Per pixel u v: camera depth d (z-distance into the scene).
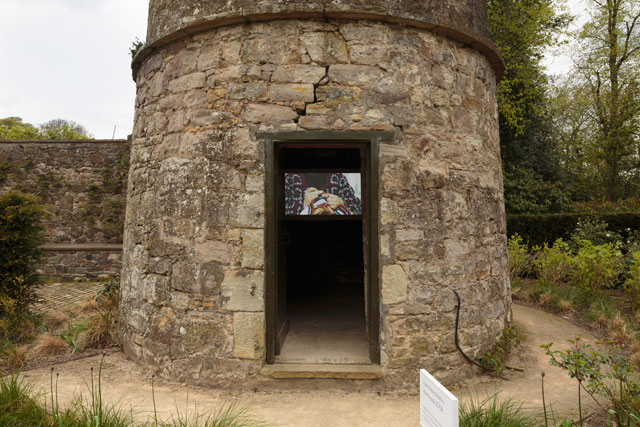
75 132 23.80
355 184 9.51
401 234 3.42
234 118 3.47
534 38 12.26
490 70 4.28
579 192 15.49
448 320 3.53
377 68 3.47
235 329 3.39
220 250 3.44
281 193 3.93
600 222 8.52
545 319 5.36
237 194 3.44
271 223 3.42
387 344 3.37
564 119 16.22
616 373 2.69
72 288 8.88
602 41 14.17
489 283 3.93
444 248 3.56
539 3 12.23
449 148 3.68
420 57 3.59
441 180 3.60
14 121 27.86
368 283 3.58
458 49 3.84
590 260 6.38
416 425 2.78
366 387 3.34
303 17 3.44
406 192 3.46
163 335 3.62
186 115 3.67
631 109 13.46
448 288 3.55
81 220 10.34
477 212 3.85
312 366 3.42
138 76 4.37
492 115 4.27
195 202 3.54
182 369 3.50
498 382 3.53
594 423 2.70
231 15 3.41
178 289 3.57
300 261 7.23
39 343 4.32
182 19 3.75
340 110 3.42
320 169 7.34
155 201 3.81
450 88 3.74
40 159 10.38
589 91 14.73
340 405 3.08
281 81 3.44
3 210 5.39
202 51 3.63
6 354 4.05
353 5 3.35
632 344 4.23
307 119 3.40
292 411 2.98
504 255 4.31
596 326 5.10
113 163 10.43
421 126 3.55
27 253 5.52
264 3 3.45
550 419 2.76
